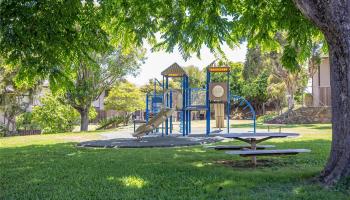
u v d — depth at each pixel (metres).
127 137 14.06
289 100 26.70
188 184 4.69
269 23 8.01
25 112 21.55
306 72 26.78
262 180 4.86
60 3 6.58
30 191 4.45
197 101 15.77
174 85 34.78
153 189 4.44
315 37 7.97
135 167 6.17
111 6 7.41
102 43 7.52
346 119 4.36
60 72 7.14
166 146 10.03
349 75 4.34
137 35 8.10
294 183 4.60
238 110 38.12
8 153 8.69
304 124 22.70
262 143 9.89
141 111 34.62
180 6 7.96
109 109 31.92
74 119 22.55
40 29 6.48
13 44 6.43
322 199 3.75
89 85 21.56
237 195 4.04
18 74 7.16
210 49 8.17
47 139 13.50
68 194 4.25
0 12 6.17
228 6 7.83
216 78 37.06
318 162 6.38
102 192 4.32
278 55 25.34
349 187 4.10
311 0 4.45
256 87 37.00
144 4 7.62
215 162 6.77
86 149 9.58
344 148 4.35
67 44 6.95
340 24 4.32
